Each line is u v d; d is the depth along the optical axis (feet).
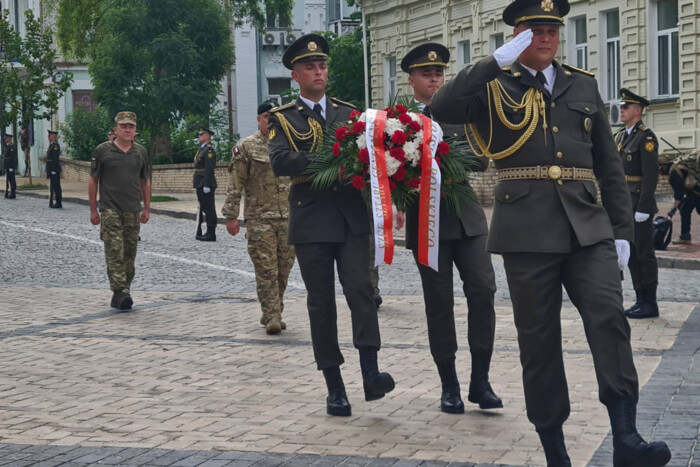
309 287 23.85
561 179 18.39
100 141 163.94
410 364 29.66
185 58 124.67
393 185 22.75
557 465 18.29
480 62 18.22
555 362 18.34
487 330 23.58
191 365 30.09
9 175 126.93
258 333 35.68
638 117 37.78
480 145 19.16
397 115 22.89
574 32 103.96
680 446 20.22
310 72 24.49
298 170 23.59
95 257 63.36
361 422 23.12
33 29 138.51
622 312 17.69
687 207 63.87
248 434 22.18
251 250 35.60
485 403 23.70
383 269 55.26
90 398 25.90
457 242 23.65
